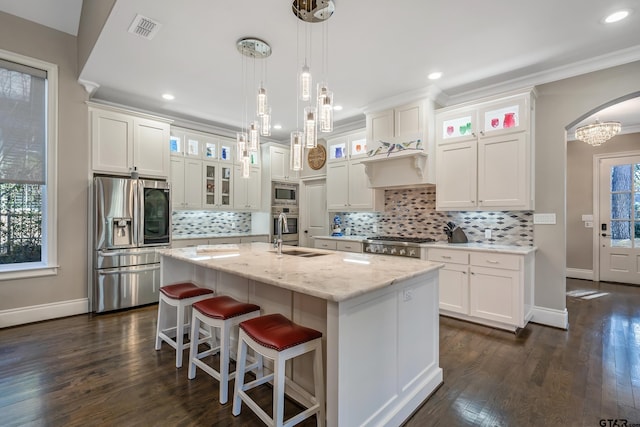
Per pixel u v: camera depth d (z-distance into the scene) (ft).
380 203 15.62
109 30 8.55
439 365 8.12
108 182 12.36
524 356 8.61
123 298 12.66
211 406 6.44
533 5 7.54
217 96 13.42
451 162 12.46
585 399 6.63
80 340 9.67
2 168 10.82
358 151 16.07
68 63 11.96
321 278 5.73
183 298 8.07
